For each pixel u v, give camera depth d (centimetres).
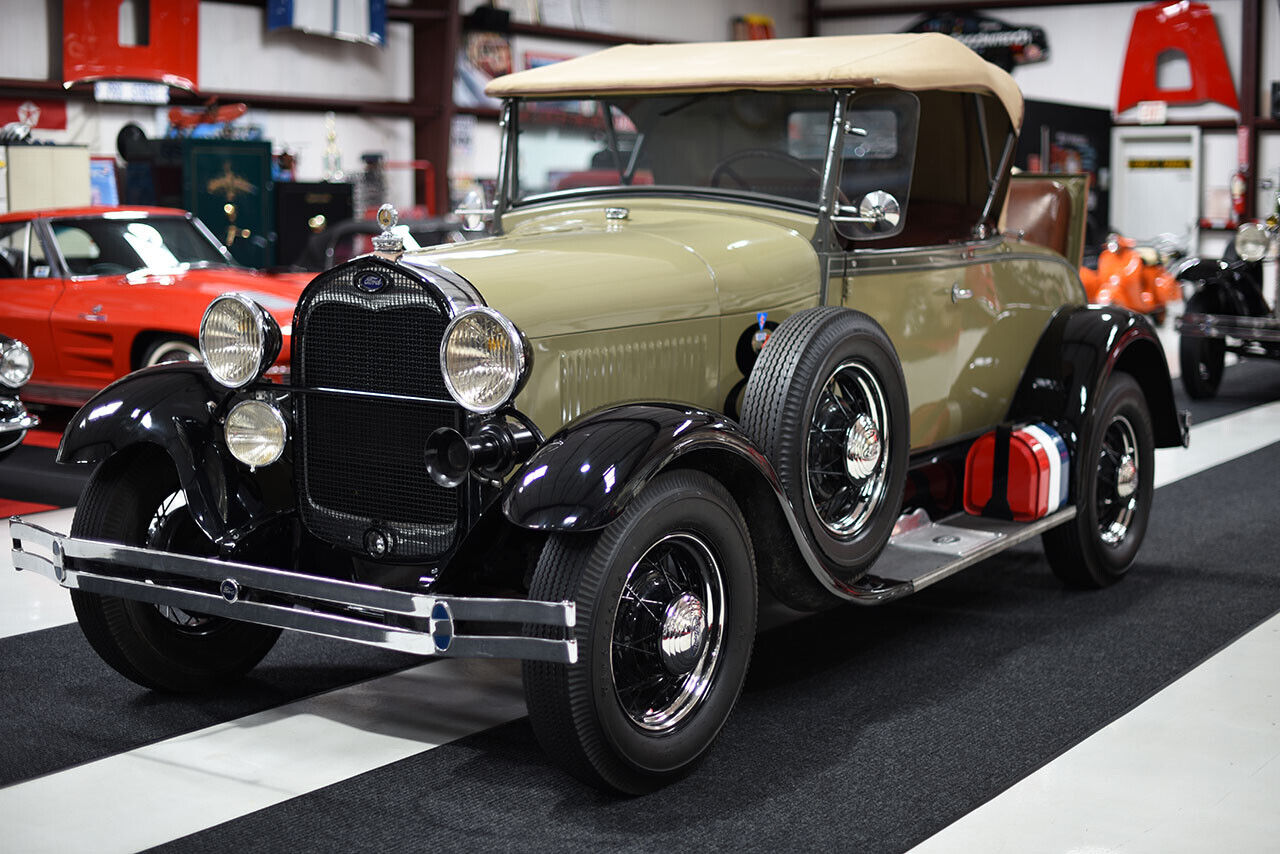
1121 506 448
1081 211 493
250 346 302
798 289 350
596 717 262
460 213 416
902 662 366
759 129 367
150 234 707
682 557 287
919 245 391
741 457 286
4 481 564
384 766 295
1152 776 288
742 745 306
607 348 305
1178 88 1498
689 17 1527
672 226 353
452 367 270
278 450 301
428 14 1204
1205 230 1510
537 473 263
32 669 357
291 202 998
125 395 320
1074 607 420
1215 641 383
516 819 267
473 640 255
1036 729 315
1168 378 456
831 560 321
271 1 1088
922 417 394
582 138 398
